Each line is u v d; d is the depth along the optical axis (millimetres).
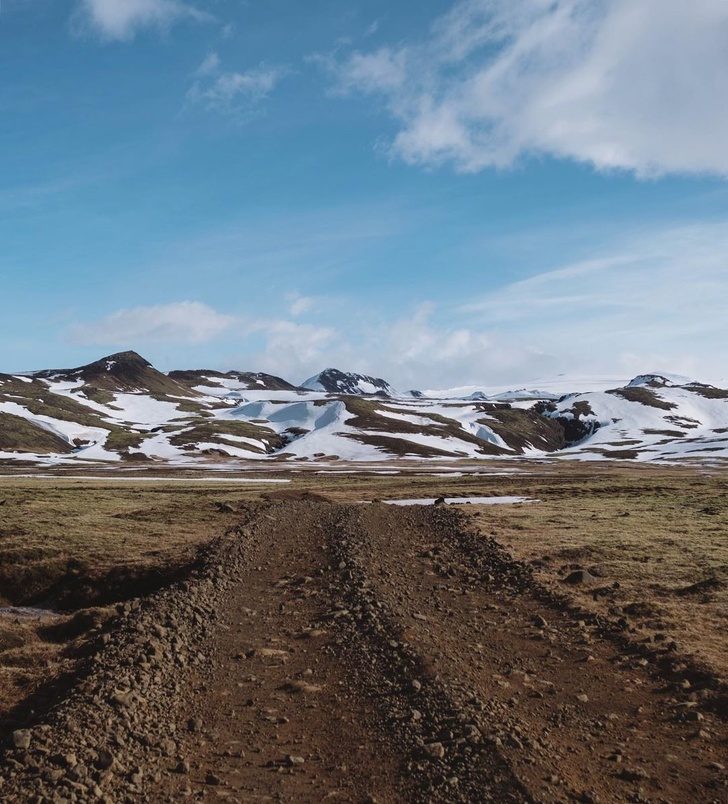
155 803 9008
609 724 11602
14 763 9773
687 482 73000
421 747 10367
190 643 16359
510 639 16766
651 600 20328
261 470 124438
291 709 12359
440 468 137375
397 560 27469
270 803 8992
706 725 11562
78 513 41031
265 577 24609
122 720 11516
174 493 59500
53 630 20578
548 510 44312
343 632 17141
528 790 8914
